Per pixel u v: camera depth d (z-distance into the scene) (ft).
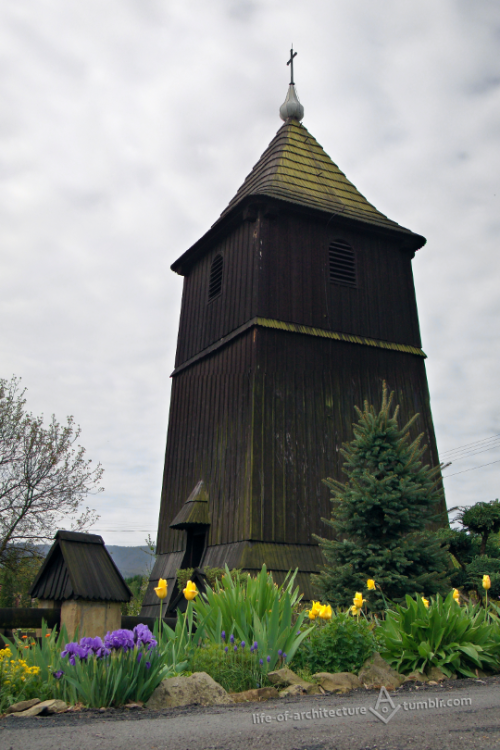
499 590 51.39
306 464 60.03
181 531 66.80
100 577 29.43
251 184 77.87
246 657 23.17
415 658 25.36
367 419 45.27
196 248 76.64
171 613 60.08
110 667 19.69
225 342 66.59
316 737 14.03
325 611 25.66
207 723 16.07
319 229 69.87
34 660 22.00
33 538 78.02
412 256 75.61
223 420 64.28
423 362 71.61
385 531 40.40
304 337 64.85
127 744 13.56
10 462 78.02
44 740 14.10
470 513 60.44
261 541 55.47
